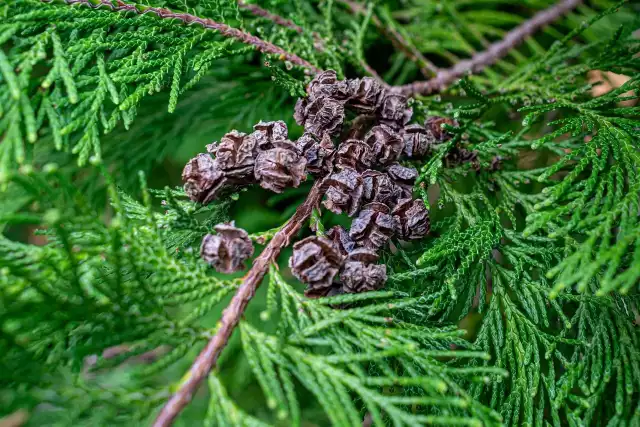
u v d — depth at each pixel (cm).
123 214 24
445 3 35
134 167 32
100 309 23
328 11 31
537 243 27
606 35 34
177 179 40
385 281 25
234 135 25
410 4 37
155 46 30
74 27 26
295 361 24
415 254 27
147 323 24
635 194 24
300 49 29
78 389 23
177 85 26
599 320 26
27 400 23
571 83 29
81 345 23
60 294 23
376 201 26
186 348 24
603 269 26
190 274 24
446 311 26
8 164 24
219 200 26
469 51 34
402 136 27
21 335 23
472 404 24
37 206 24
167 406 23
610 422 25
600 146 26
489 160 28
